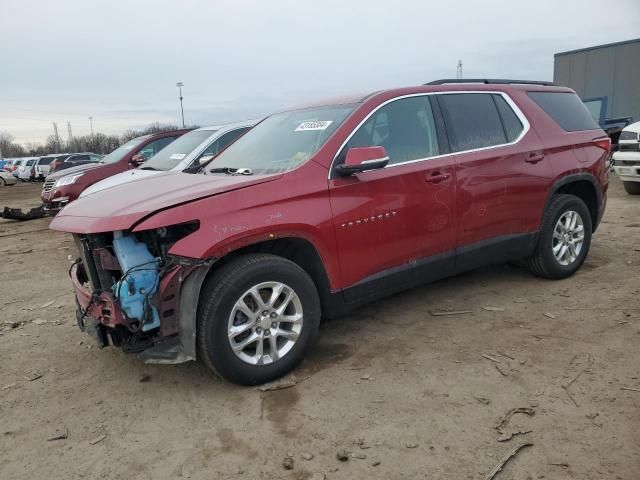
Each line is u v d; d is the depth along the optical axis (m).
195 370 3.76
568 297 4.71
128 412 3.25
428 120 4.25
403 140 4.07
